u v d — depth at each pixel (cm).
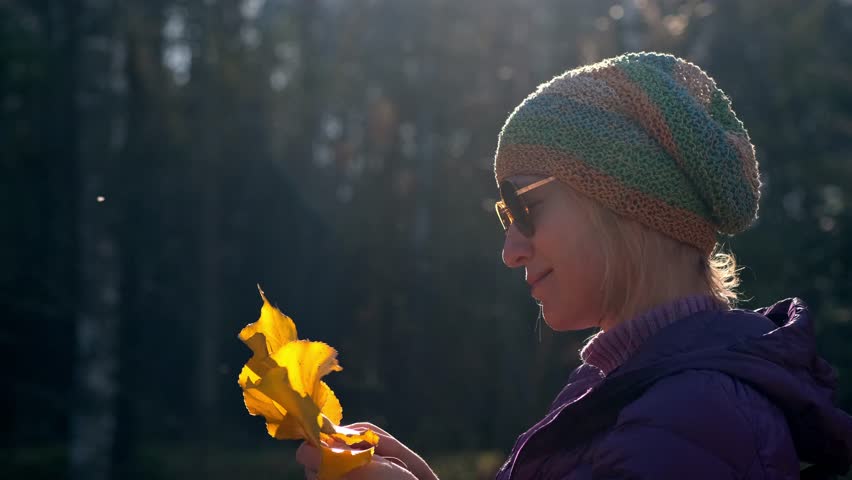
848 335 1212
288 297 2453
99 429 1513
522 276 1561
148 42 1825
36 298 2080
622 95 130
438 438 1552
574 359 1285
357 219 1945
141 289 2120
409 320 1673
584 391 153
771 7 1717
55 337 2217
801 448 123
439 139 1862
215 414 2222
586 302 132
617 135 127
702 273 134
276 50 2336
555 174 129
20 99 1973
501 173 137
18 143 1953
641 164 126
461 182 1758
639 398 119
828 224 1390
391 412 1600
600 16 1338
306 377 121
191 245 2297
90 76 1544
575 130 128
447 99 1816
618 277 130
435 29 1858
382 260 1794
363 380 1509
